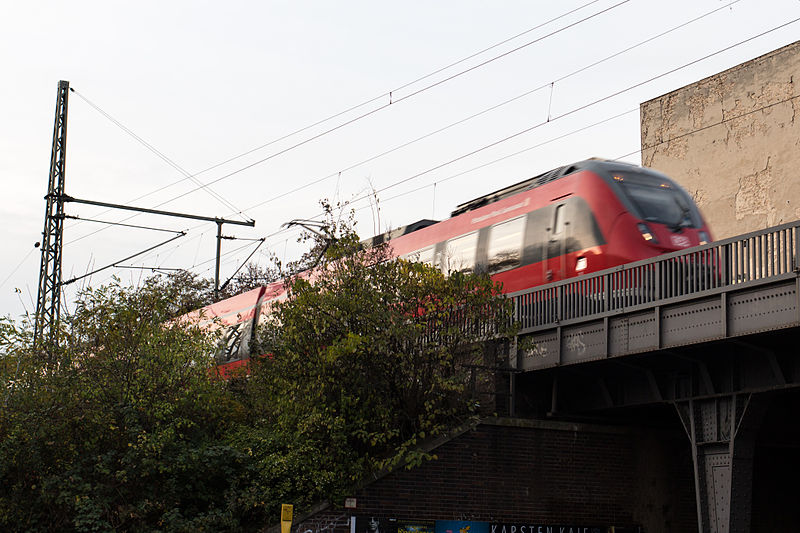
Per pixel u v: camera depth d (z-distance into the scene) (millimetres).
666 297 17859
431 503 20594
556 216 22000
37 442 20984
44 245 33125
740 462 17672
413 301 21609
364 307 21203
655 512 22453
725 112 36688
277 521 20625
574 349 20078
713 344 17141
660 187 21719
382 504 20297
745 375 17719
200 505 21719
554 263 21719
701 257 17375
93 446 21312
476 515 20891
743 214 35469
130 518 20562
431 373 21281
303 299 21531
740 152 35906
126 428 21406
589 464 22078
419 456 20453
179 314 24344
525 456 21562
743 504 17578
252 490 20953
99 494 20609
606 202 21078
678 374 19281
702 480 18328
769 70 35219
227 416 23438
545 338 21062
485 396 21797
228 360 33875
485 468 21172
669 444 22969
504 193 24812
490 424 21375
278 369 21797
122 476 20594
